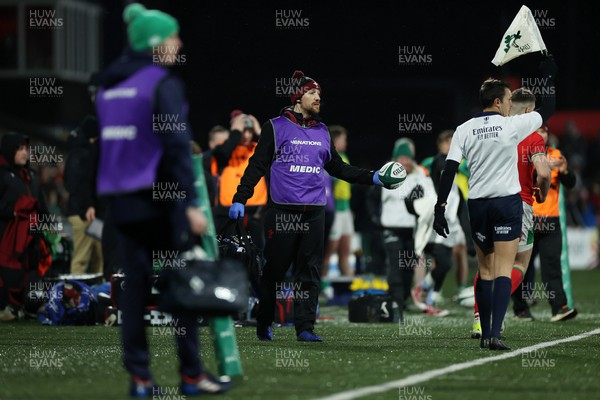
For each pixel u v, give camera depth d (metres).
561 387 21.75
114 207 19.34
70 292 36.91
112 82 19.55
